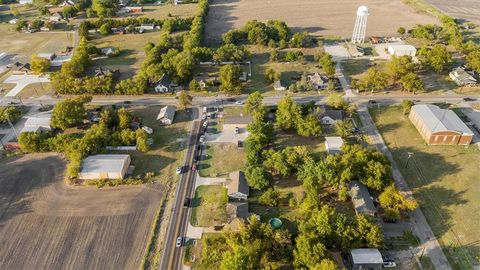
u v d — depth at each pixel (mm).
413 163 102875
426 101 131375
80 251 79812
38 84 150125
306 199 84812
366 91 138750
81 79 146750
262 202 89500
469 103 129750
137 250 79938
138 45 186125
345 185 90625
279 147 109688
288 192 93625
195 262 77250
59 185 97812
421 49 158000
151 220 87188
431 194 92500
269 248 75250
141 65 161000
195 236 82938
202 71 156500
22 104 135250
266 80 146875
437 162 102938
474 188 93812
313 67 158250
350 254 75375
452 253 77812
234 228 81125
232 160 105688
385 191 85812
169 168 103688
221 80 139250
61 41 194125
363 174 91000
